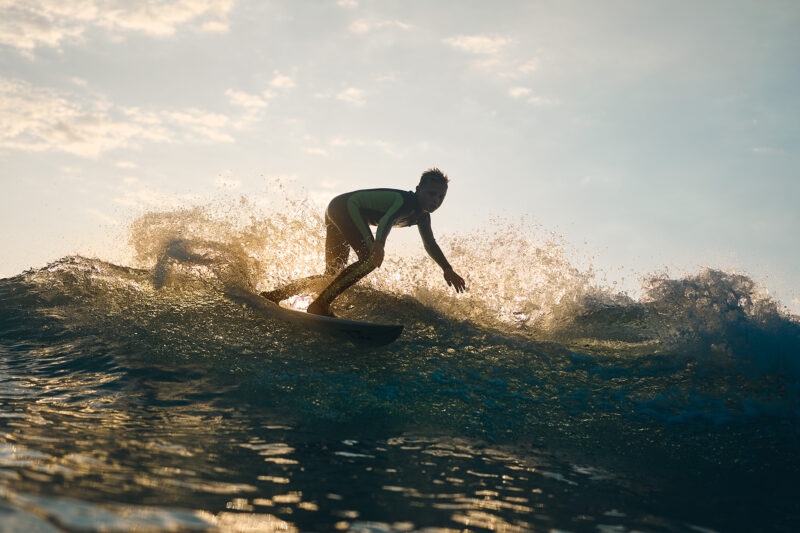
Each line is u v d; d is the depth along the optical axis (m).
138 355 3.67
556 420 3.08
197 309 4.48
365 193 4.39
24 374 3.30
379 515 1.60
